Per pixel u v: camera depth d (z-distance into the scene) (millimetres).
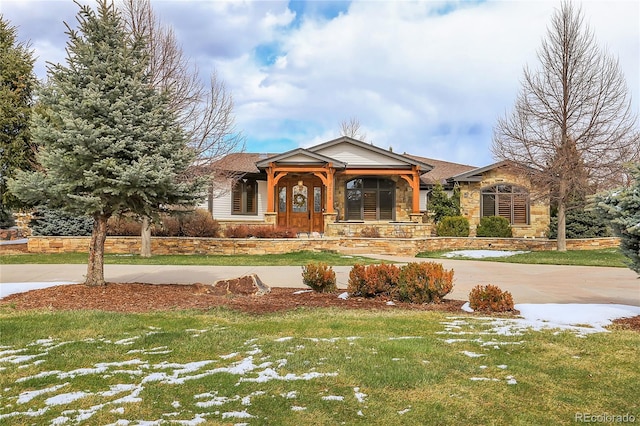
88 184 7863
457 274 12359
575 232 21328
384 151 22359
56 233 17375
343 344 5305
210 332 5855
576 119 17922
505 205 23359
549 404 3760
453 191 24141
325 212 21828
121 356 4898
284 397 3822
